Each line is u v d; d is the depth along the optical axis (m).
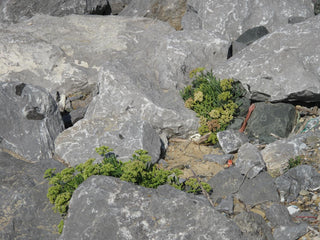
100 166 2.27
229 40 3.76
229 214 2.14
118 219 1.83
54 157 2.75
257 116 2.90
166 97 3.11
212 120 2.89
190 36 3.42
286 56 2.95
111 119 2.80
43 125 2.80
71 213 1.93
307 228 1.99
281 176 2.31
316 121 2.79
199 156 2.77
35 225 2.08
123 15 4.76
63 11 4.74
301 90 2.79
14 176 2.38
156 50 3.42
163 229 1.81
